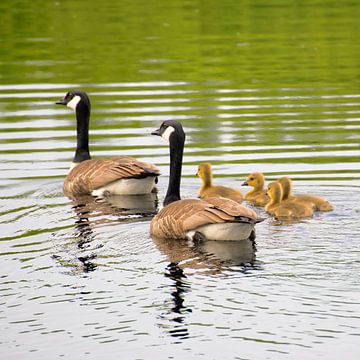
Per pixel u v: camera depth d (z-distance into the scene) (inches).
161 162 804.6
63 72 1162.0
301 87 1061.1
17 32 1443.2
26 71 1176.2
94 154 826.8
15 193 722.2
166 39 1362.0
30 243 591.5
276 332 449.1
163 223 602.5
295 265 531.8
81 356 436.5
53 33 1424.7
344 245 567.8
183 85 1080.2
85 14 1589.6
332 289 493.4
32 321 472.7
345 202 673.6
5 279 526.9
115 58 1237.7
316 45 1298.0
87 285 514.6
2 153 831.7
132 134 886.4
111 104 995.3
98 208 682.8
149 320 468.4
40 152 834.2
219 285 505.4
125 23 1493.6
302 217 636.7
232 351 434.3
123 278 523.5
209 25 1469.0
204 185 715.4
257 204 703.1
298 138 850.1
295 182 725.9
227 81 1098.7
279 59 1214.9
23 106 1004.6
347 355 427.2
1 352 441.7
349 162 773.9
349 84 1069.1
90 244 588.4
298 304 476.1
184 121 916.6
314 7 1622.8
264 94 1031.0
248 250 562.6
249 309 473.1
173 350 438.0
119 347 443.5
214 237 585.3
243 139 851.4
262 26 1455.5
